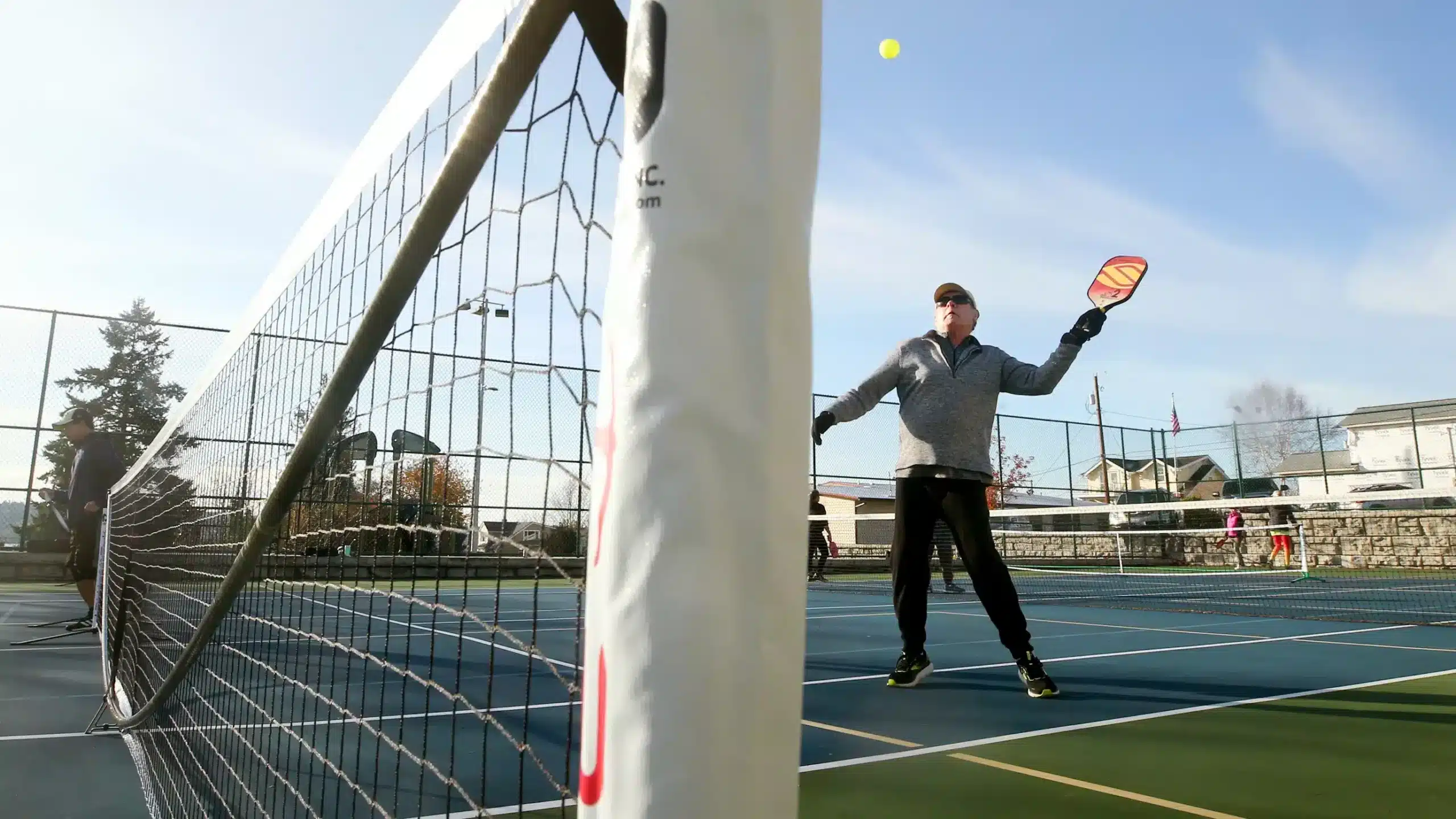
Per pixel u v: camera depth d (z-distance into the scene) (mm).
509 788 2213
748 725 483
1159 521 23000
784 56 544
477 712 1082
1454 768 2633
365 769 2459
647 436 503
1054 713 3469
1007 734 3105
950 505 3863
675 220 518
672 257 515
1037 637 6348
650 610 487
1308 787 2439
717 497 493
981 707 3598
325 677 3816
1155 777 2543
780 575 504
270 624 2213
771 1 546
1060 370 3621
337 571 1719
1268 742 2973
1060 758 2768
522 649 930
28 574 12398
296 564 2018
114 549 5500
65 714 3668
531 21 817
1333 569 19531
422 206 1063
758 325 510
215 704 2805
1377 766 2674
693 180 521
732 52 538
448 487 1181
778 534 503
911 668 4094
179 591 3389
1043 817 2170
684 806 468
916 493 3943
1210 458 22828
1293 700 3752
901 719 3361
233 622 2668
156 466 4215
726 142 526
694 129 527
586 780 529
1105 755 2803
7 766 2807
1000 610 3816
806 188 547
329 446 1789
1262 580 16188
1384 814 2191
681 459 495
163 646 3514
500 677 3926
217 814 2078
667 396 502
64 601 9562
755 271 515
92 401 12609
